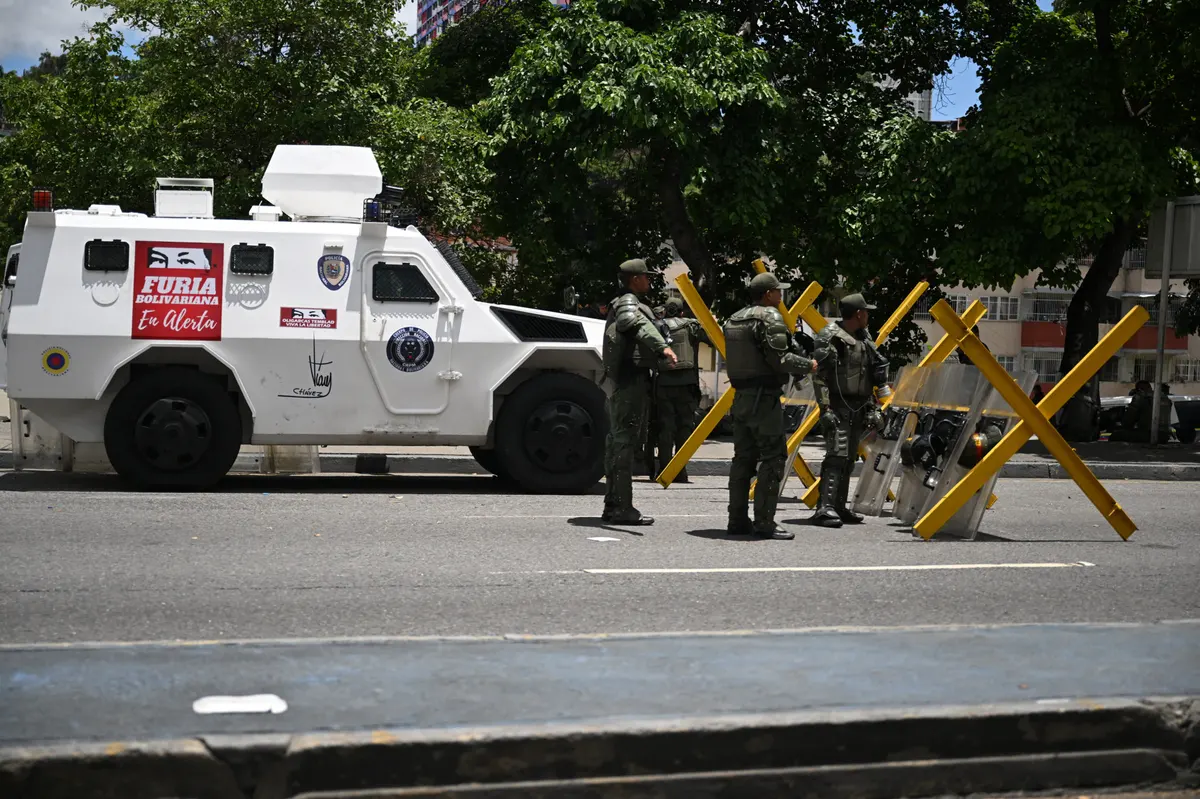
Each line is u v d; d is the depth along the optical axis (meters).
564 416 18.44
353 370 17.94
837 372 15.47
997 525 15.93
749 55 29.06
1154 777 6.28
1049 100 29.52
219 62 32.38
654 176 32.47
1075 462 14.42
